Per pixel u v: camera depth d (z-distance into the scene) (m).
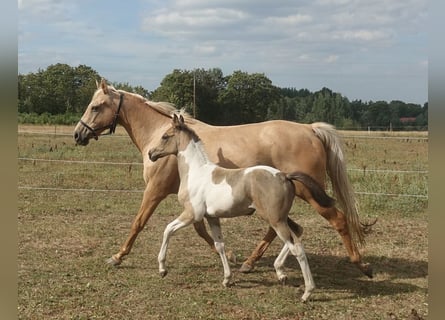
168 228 4.89
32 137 23.52
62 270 5.42
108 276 5.27
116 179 11.89
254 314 4.27
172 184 5.46
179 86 41.88
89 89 48.28
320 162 5.23
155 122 5.87
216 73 47.28
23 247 6.28
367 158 17.48
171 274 5.40
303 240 7.02
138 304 4.46
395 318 4.21
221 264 5.85
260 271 5.66
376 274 5.58
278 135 5.21
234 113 47.56
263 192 4.45
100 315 4.18
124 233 7.14
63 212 8.35
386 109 58.25
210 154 5.25
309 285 4.50
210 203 4.73
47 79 48.75
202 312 4.29
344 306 4.51
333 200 4.49
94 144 21.48
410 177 11.18
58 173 12.27
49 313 4.20
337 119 57.12
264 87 48.53
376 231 7.49
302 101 60.09
